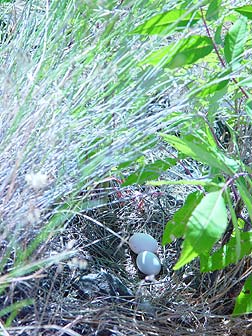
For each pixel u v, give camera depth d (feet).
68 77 1.06
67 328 0.99
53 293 1.11
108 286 1.19
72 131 1.05
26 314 1.05
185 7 1.13
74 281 1.18
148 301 1.20
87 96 1.07
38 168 1.00
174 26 1.07
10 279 0.90
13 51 1.20
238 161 1.11
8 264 1.03
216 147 1.10
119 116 1.10
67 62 1.10
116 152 1.03
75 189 1.03
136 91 1.08
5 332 0.88
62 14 1.21
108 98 1.18
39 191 1.00
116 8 1.22
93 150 1.11
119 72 1.10
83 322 1.08
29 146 1.03
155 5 1.18
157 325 1.16
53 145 1.01
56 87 1.07
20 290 1.07
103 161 1.02
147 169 1.16
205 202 0.88
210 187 1.03
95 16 1.17
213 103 1.10
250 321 1.15
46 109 1.03
